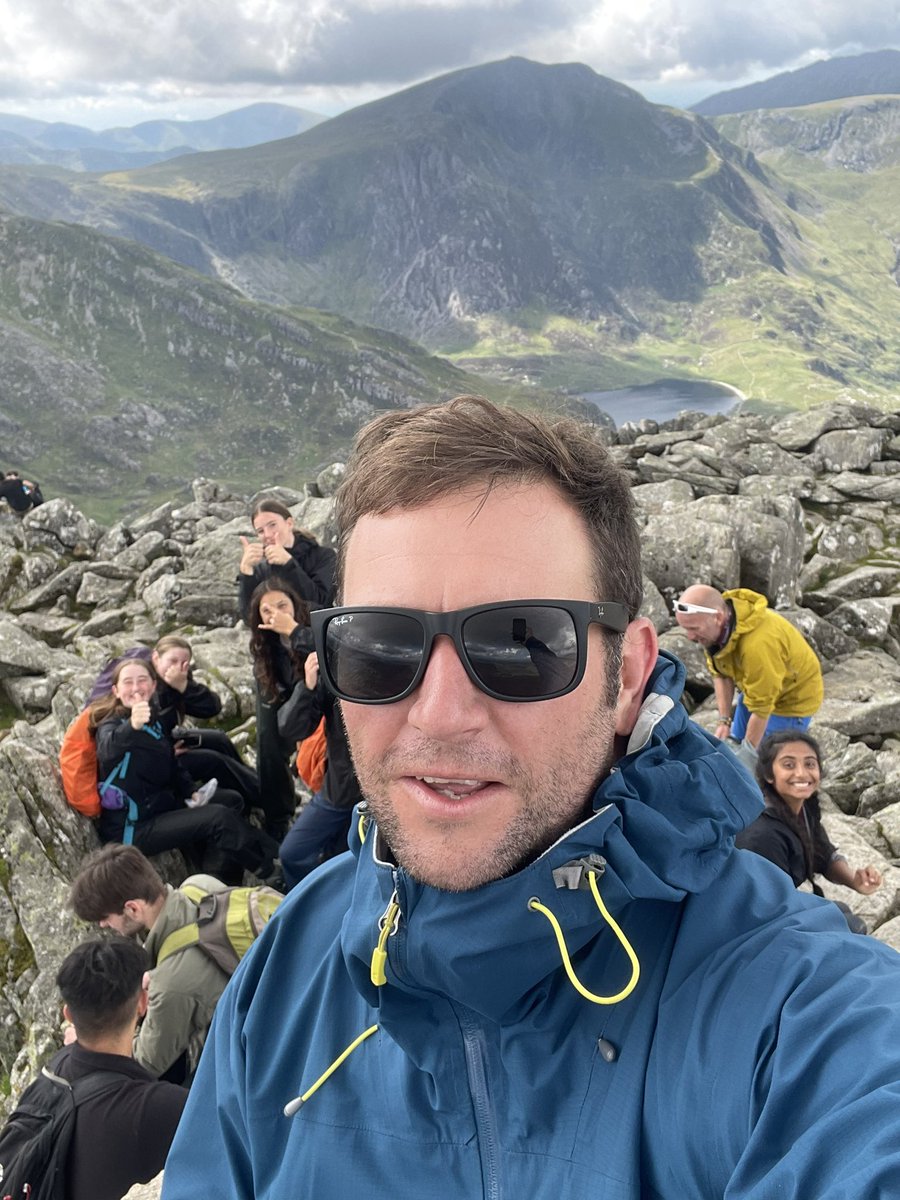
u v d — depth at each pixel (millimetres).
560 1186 446
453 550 489
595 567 508
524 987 469
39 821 3418
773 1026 423
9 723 5277
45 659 5641
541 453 503
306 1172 523
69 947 3209
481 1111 483
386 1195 495
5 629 5750
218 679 4961
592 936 477
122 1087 1791
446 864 474
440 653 476
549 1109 464
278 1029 600
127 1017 1882
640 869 464
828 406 8938
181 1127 634
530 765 477
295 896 659
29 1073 3014
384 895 518
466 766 469
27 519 8305
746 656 3646
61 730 4754
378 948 497
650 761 519
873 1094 357
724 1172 406
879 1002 404
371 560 507
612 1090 452
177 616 6578
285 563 3916
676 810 508
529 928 463
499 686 475
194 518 8367
